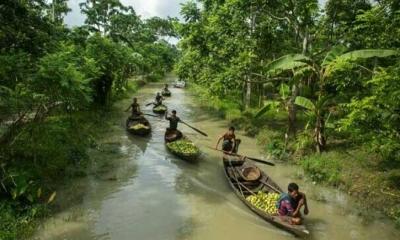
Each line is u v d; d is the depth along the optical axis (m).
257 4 16.66
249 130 19.47
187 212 10.08
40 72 9.94
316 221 9.75
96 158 14.41
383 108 10.44
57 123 12.82
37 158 11.74
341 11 16.55
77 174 12.33
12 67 9.97
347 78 14.00
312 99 17.62
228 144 14.15
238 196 10.89
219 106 26.17
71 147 14.02
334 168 12.70
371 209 10.39
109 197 10.86
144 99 32.16
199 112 26.45
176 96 35.94
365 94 13.75
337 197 11.34
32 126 10.88
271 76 20.25
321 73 14.16
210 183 12.28
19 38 11.98
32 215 9.12
